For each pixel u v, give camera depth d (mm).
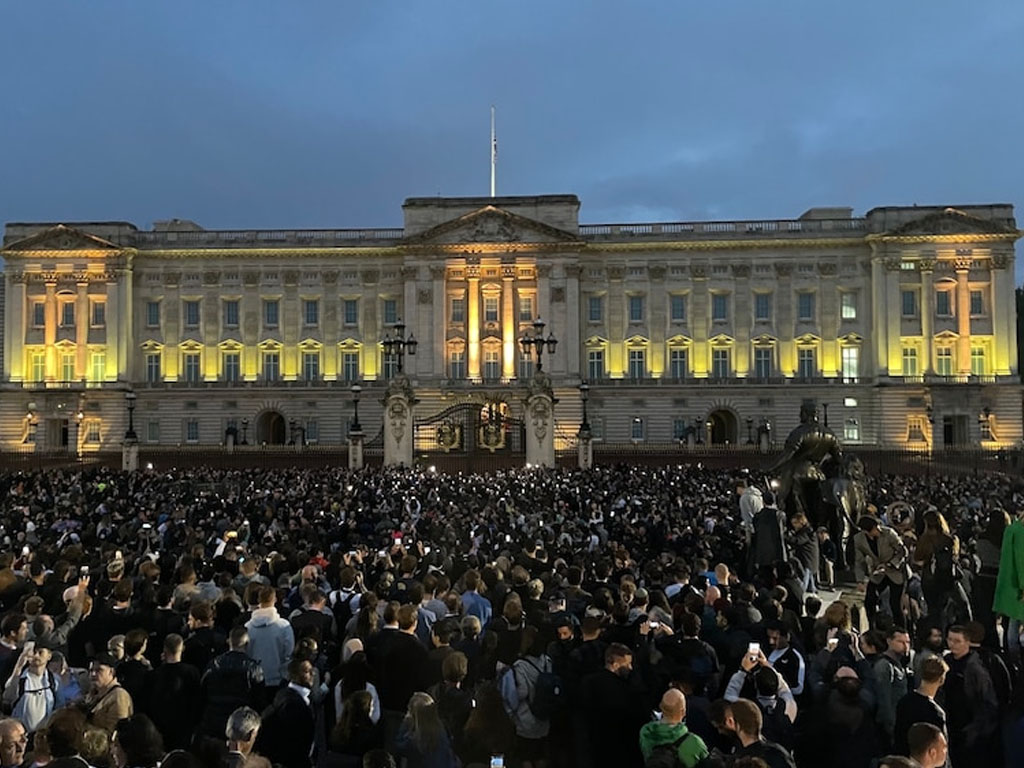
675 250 103000
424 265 102062
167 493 48594
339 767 10625
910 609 19250
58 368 102625
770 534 23344
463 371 101562
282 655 14125
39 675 12102
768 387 101188
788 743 11547
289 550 21781
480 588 17562
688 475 61625
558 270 101312
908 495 45469
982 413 98250
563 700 12188
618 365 103125
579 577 19156
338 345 104250
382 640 13250
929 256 99438
